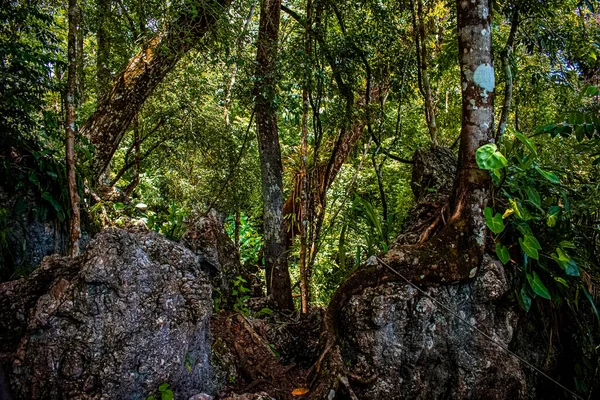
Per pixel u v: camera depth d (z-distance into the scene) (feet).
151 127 21.58
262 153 15.75
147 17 13.56
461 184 10.37
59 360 7.32
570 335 11.39
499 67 16.96
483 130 10.21
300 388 10.07
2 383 4.14
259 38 14.60
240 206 23.16
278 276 15.56
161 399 7.93
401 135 23.67
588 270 11.02
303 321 13.44
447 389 9.84
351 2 15.15
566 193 11.87
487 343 9.96
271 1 14.79
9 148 12.26
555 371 11.35
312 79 14.16
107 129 16.25
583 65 17.34
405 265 9.82
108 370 7.36
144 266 7.97
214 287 13.01
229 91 17.34
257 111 15.37
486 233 10.44
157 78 16.48
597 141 11.37
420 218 12.25
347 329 10.00
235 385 10.12
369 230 14.93
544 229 11.11
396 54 16.53
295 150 23.07
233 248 15.60
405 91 17.61
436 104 22.79
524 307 10.15
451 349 9.83
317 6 14.75
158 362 7.93
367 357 9.62
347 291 10.21
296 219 21.31
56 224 12.91
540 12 14.05
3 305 7.90
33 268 11.89
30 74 11.29
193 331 8.59
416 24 17.30
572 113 11.36
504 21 19.25
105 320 7.47
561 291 10.75
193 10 12.45
